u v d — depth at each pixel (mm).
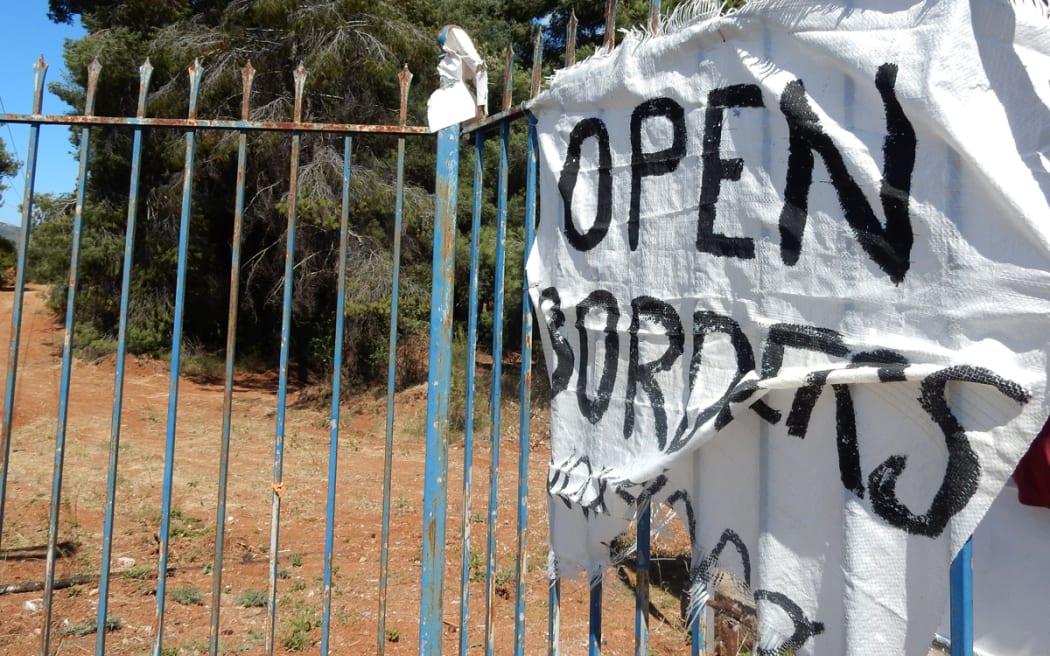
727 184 1897
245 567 6074
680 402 2004
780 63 1797
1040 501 1815
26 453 9781
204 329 18766
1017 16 1488
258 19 14117
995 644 2857
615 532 2229
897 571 1568
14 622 4758
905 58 1562
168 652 4438
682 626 4789
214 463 9922
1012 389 1399
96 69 2680
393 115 15570
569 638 4789
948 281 1498
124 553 6238
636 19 11789
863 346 1613
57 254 17094
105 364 16984
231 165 15922
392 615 5145
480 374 13102
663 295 2059
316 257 15641
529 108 2482
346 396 15086
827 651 1685
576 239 2328
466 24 16641
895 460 1573
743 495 1872
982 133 1466
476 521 7434
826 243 1692
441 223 2744
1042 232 1382
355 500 8344
